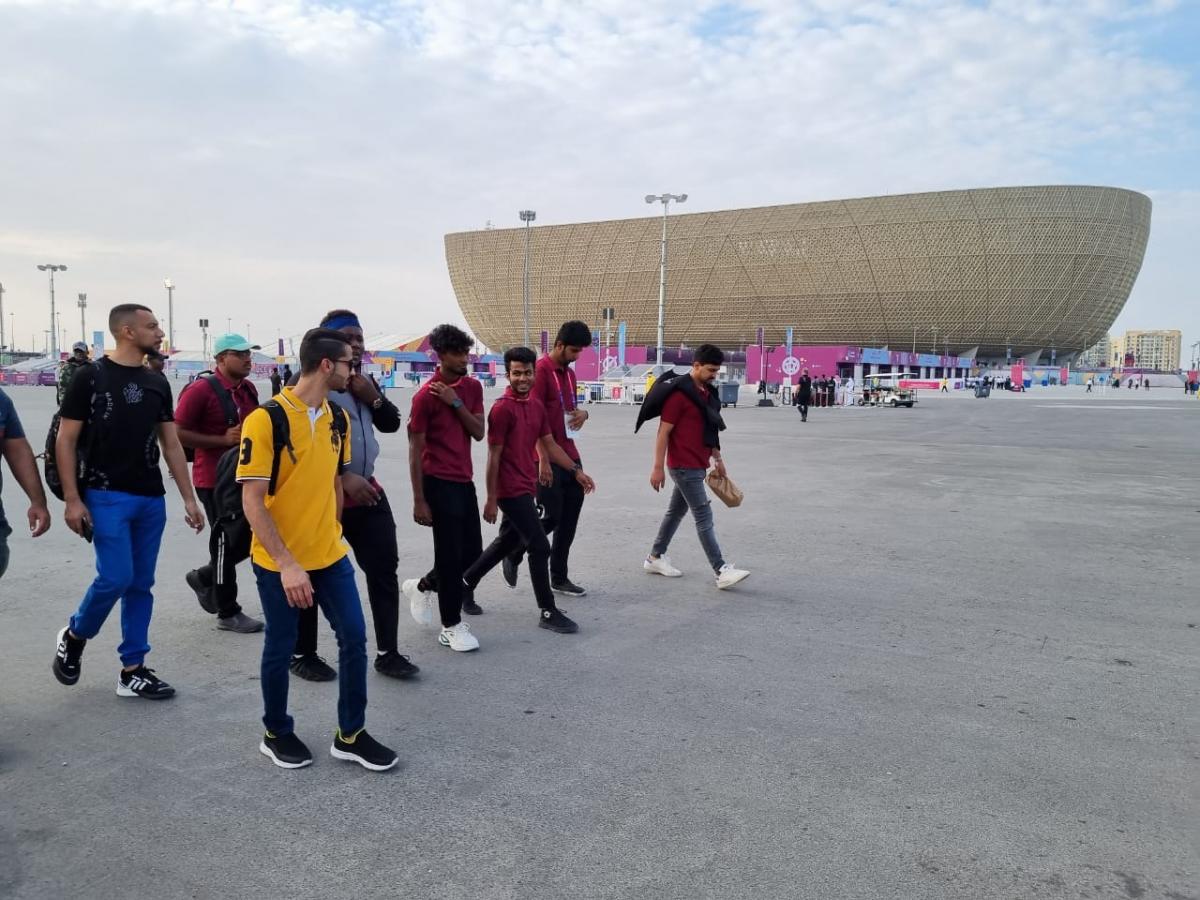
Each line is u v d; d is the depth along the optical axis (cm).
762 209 11638
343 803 304
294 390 329
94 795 307
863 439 2008
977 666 449
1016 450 1725
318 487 327
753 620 533
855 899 247
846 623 526
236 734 362
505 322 14100
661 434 605
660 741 355
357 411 425
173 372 6109
